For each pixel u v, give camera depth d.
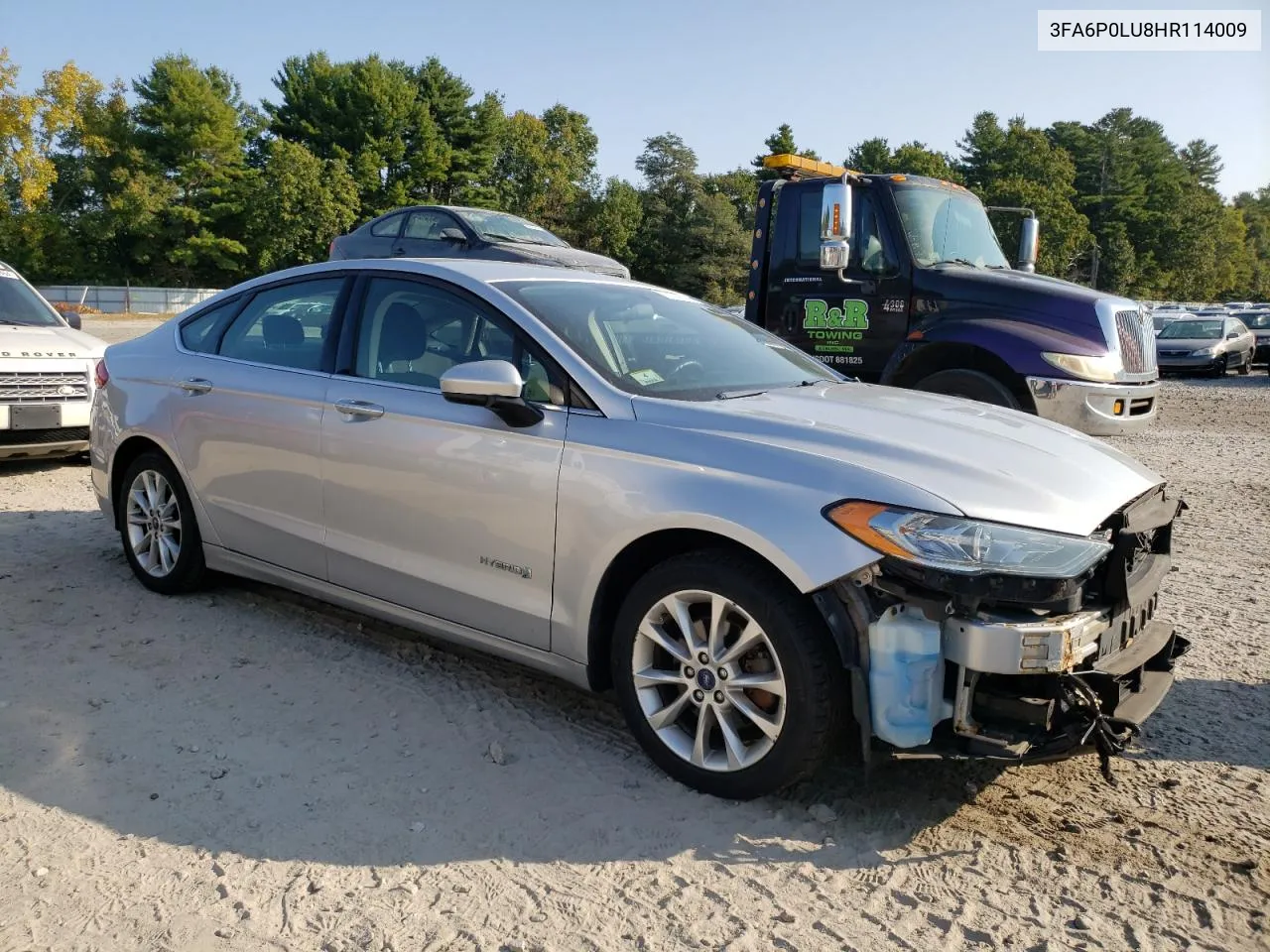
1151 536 3.35
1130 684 3.29
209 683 4.01
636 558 3.38
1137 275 108.50
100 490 5.32
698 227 79.94
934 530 2.84
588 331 3.82
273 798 3.16
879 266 7.67
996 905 2.69
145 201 60.00
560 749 3.53
